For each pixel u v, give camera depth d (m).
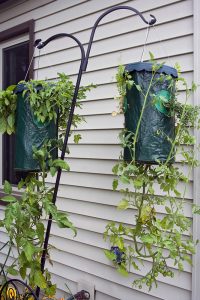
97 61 2.89
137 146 1.85
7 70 4.11
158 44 2.48
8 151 4.07
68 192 3.10
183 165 2.25
